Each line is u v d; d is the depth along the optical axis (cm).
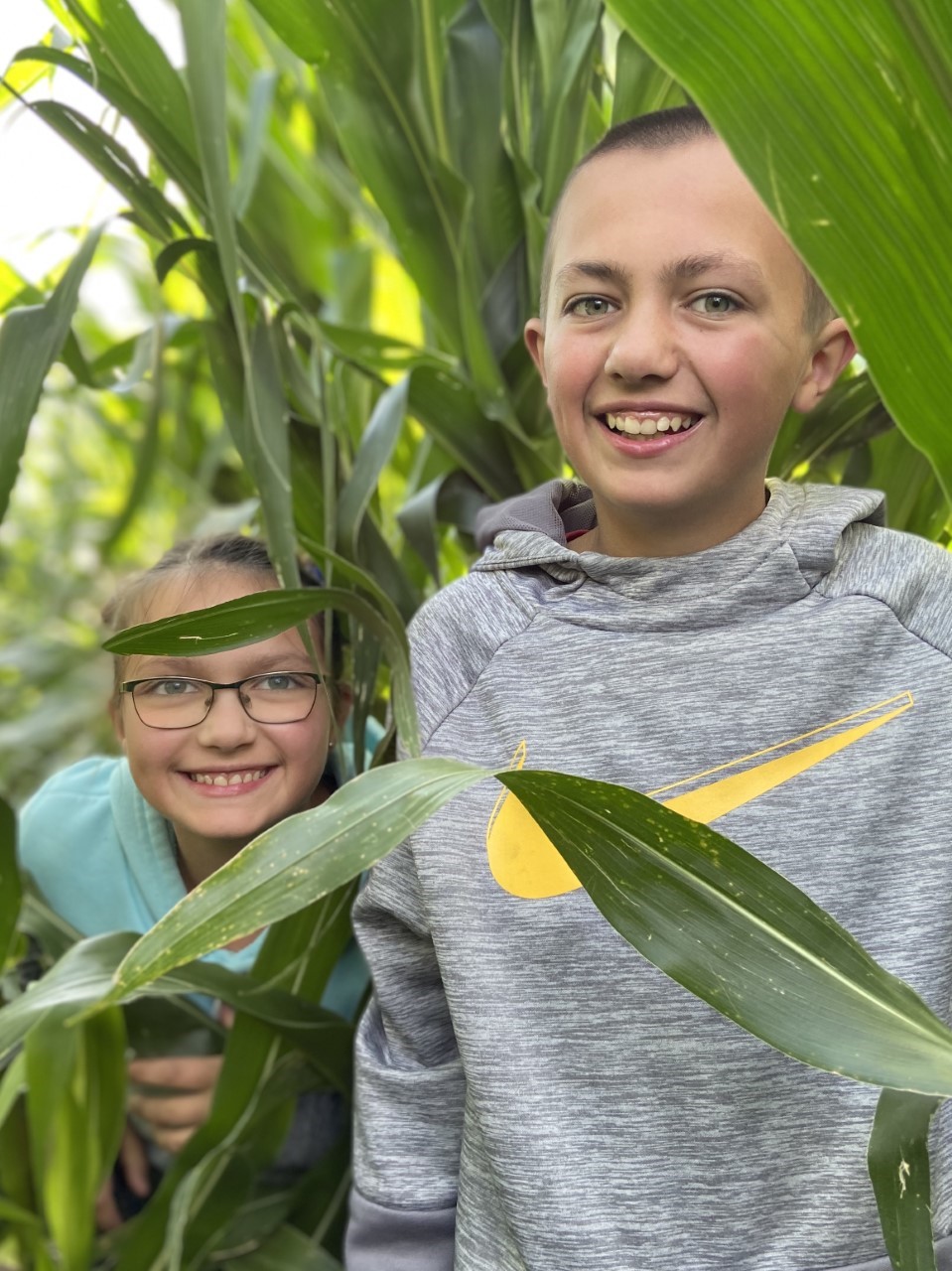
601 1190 61
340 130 83
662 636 65
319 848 44
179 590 82
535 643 67
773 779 62
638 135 61
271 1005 79
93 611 201
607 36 94
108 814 93
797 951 44
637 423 61
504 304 90
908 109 40
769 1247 60
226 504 187
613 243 60
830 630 64
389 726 71
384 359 101
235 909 43
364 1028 74
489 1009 63
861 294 42
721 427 61
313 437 86
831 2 39
